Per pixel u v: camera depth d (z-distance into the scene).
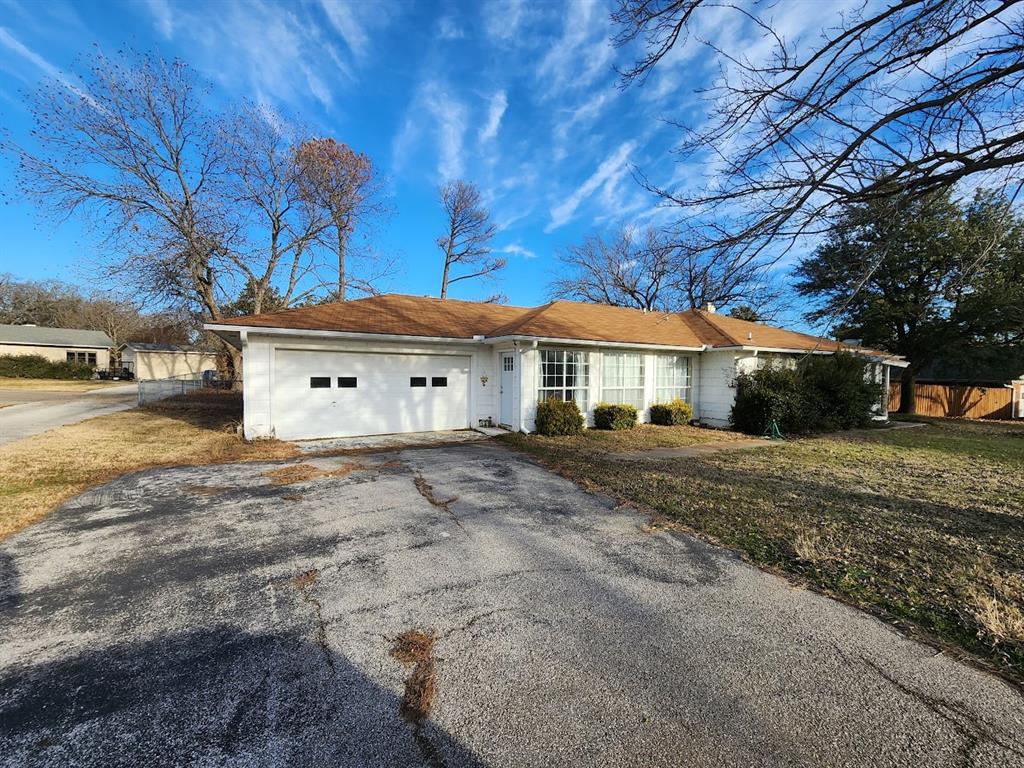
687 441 10.78
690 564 3.86
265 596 3.30
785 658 2.58
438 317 12.83
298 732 2.04
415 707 2.19
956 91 3.55
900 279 18.08
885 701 2.23
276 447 9.17
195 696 2.28
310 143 22.94
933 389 21.81
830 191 4.17
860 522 4.91
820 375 12.92
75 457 7.96
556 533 4.58
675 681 2.38
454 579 3.57
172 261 18.12
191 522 4.86
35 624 2.93
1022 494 6.10
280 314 10.69
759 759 1.89
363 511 5.26
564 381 12.12
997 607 3.08
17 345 36.19
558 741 1.99
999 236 4.88
